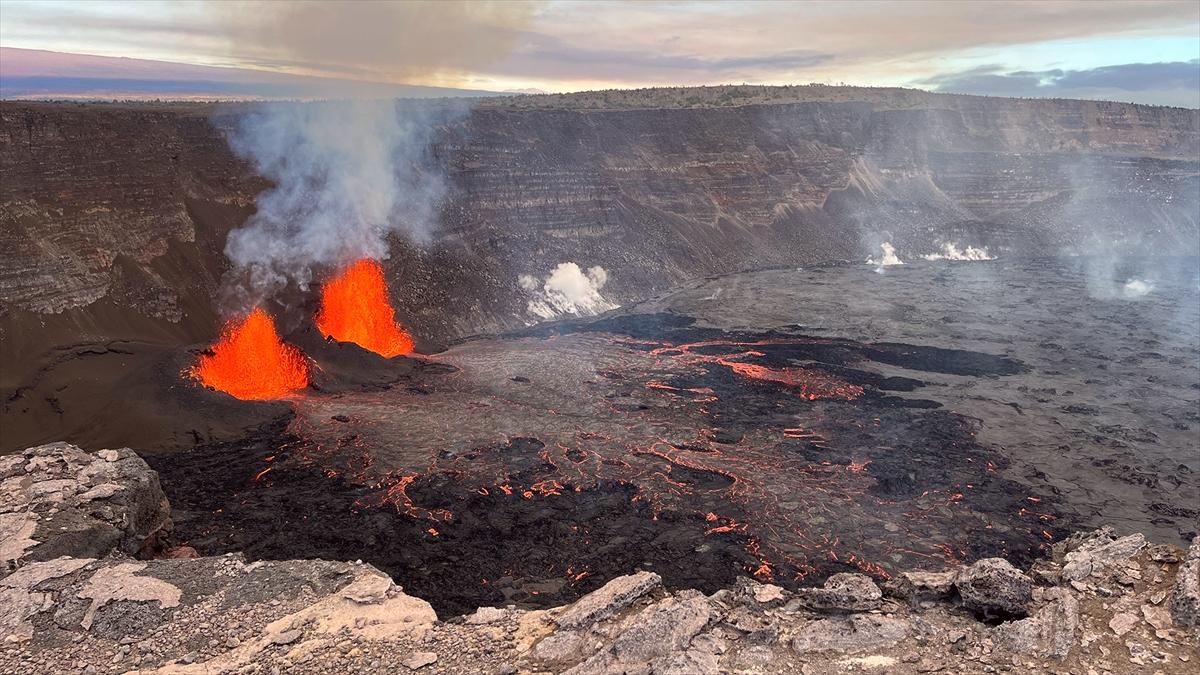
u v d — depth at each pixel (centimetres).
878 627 1877
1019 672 1677
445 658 1833
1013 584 1938
